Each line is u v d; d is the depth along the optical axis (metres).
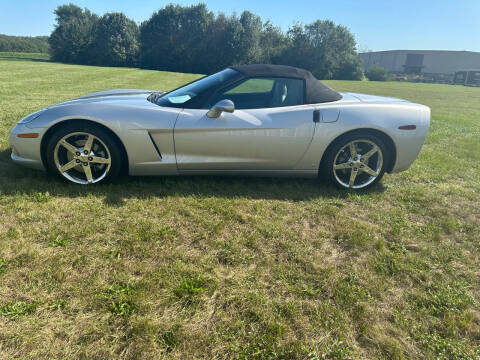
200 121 3.08
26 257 2.04
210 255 2.24
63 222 2.48
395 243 2.58
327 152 3.40
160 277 1.97
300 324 1.72
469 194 3.68
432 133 7.14
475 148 5.85
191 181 3.45
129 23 56.78
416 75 71.38
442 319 1.83
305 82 3.41
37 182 3.09
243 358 1.51
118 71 29.66
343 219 2.91
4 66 24.91
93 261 2.07
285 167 3.38
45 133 2.97
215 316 1.73
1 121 5.38
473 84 58.94
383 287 2.05
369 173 3.51
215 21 56.44
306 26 60.34
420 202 3.42
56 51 55.38
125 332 1.59
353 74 61.25
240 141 3.16
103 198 2.91
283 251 2.37
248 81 3.32
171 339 1.57
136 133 2.99
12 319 1.60
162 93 3.92
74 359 1.44
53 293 1.79
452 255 2.47
